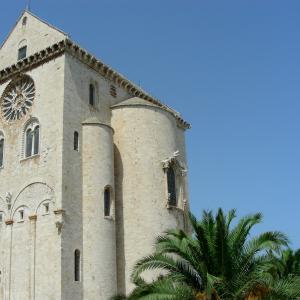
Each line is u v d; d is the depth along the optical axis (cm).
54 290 3319
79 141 3891
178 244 2400
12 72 4341
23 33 4556
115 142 4278
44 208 3641
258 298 2178
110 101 4450
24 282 3544
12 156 4103
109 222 3788
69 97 3919
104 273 3588
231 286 2227
